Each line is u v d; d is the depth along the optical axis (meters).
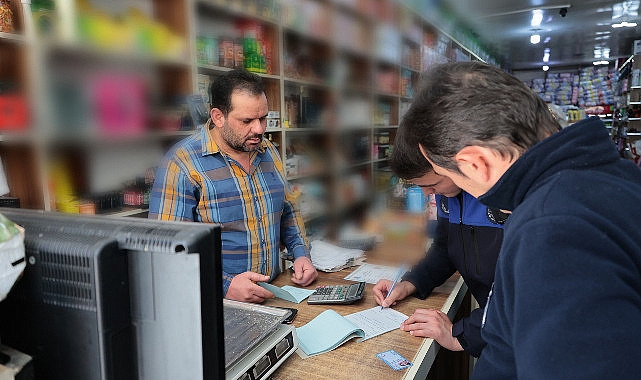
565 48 8.56
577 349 0.50
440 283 1.53
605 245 0.52
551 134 0.66
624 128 8.31
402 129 0.77
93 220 0.55
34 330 0.53
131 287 0.52
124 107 1.96
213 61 2.45
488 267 1.34
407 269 1.58
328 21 3.51
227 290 1.42
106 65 1.94
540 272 0.54
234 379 0.83
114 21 1.90
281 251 2.05
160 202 1.75
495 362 0.72
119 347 0.51
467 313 1.93
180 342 0.50
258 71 2.77
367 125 4.21
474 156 0.66
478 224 1.35
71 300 0.50
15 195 1.79
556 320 0.51
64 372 0.52
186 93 2.28
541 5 5.21
